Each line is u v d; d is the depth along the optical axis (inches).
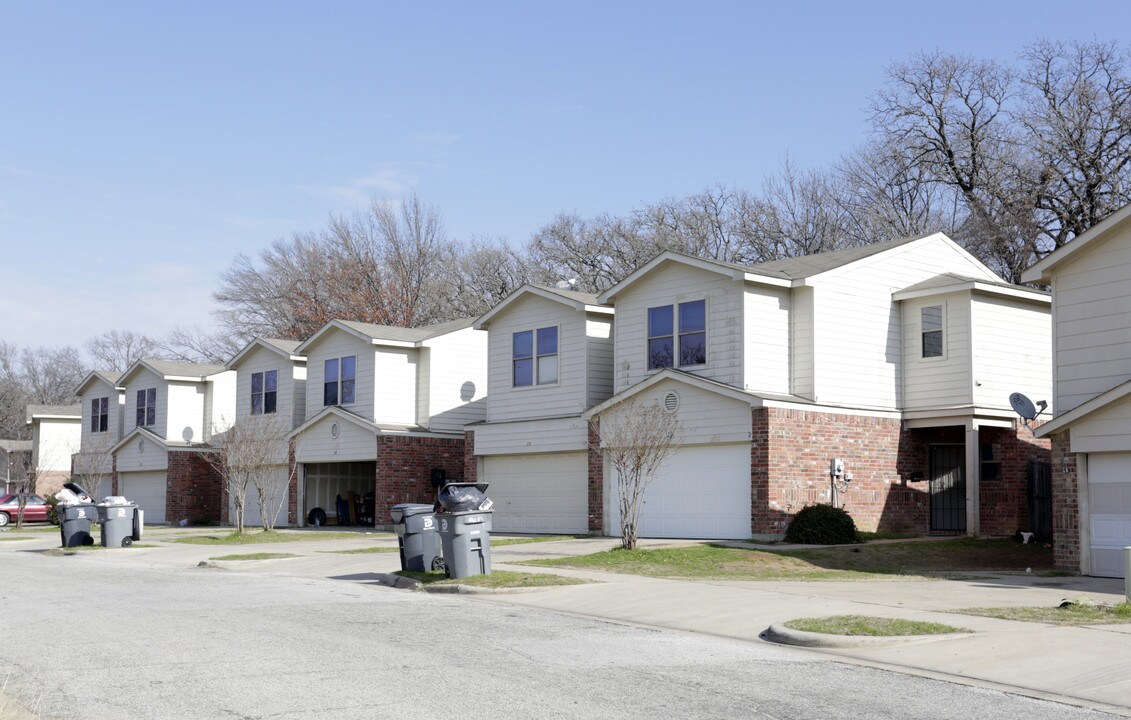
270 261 2684.5
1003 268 1797.5
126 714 358.6
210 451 1630.2
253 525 1670.8
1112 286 831.1
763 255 2107.5
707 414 1055.0
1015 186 1801.2
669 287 1118.4
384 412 1473.9
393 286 2514.8
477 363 1542.8
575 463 1218.6
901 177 1971.0
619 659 463.2
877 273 1131.3
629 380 1149.7
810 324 1071.0
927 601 636.7
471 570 748.6
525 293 1279.5
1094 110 1739.7
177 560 1039.0
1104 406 803.4
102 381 2049.7
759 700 382.6
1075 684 410.9
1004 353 1119.6
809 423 1035.9
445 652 476.4
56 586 780.0
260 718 352.2
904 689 404.8
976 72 1872.5
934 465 1148.5
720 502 1047.6
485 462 1320.1
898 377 1139.9
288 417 1637.6
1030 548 1037.8
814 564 880.3
